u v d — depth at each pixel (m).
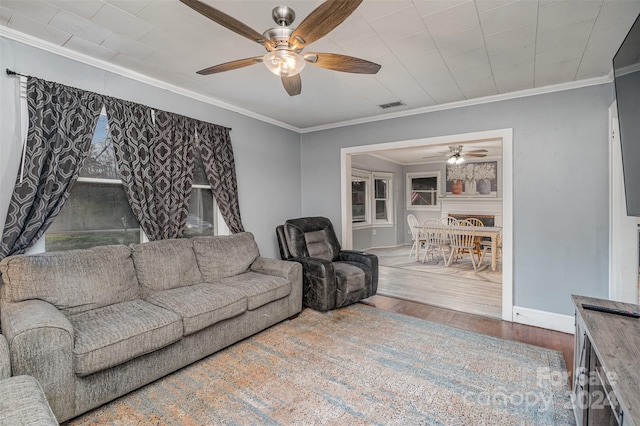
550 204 3.11
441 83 3.02
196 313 2.25
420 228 6.62
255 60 1.84
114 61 2.60
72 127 2.40
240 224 3.79
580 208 2.97
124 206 2.82
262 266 3.34
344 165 4.53
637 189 1.60
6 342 1.52
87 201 2.59
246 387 2.06
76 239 2.52
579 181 2.97
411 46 2.31
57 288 2.07
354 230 7.54
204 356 2.37
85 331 1.84
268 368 2.29
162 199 2.99
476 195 7.93
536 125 3.16
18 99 2.19
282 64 1.74
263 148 4.26
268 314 2.92
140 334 1.92
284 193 4.62
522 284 3.25
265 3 1.82
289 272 3.16
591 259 2.94
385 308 3.64
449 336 2.86
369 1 1.78
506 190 3.31
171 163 3.09
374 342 2.72
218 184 3.52
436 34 2.14
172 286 2.73
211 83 3.07
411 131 3.95
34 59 2.25
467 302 3.86
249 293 2.69
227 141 3.67
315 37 1.63
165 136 3.03
